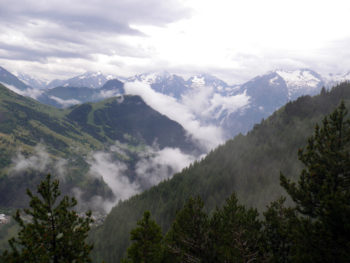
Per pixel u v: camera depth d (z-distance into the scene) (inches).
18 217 679.7
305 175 779.4
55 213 709.3
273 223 904.3
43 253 654.5
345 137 759.7
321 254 613.9
